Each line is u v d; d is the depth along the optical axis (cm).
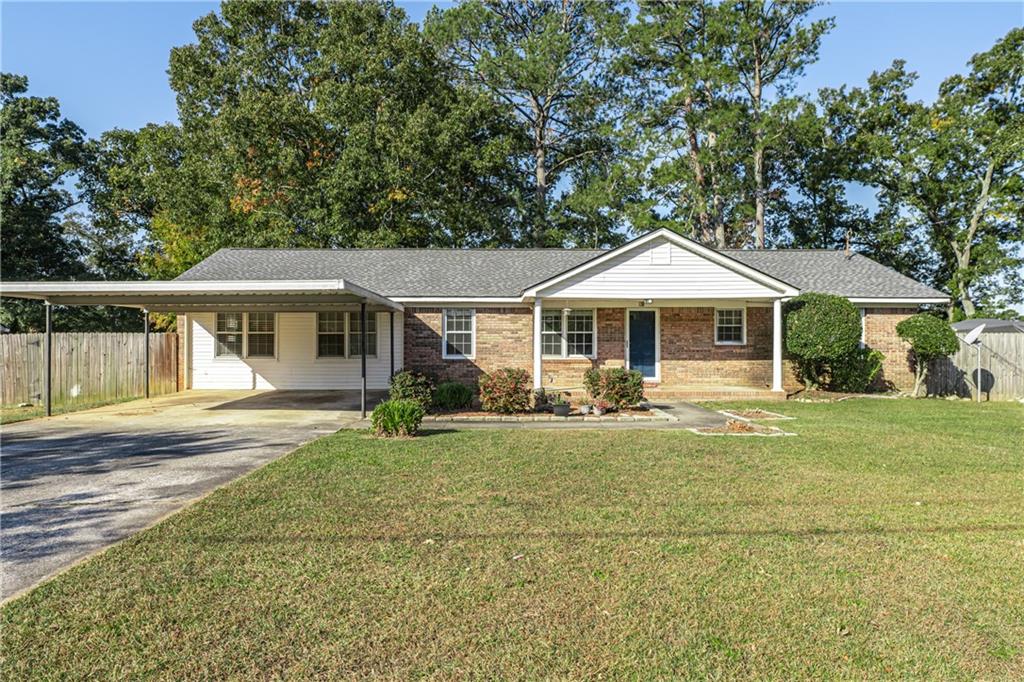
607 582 413
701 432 1062
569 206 3362
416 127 2705
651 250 1647
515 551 469
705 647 333
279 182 2711
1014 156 2716
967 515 565
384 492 642
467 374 1847
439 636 342
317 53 3097
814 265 2098
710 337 1889
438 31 3303
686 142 3162
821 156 3112
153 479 728
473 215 3138
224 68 2931
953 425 1152
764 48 3038
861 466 775
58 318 3164
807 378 1789
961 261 2923
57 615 364
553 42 3216
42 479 729
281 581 412
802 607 379
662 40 3106
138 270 3609
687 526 530
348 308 1652
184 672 306
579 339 1880
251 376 1919
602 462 799
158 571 429
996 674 309
